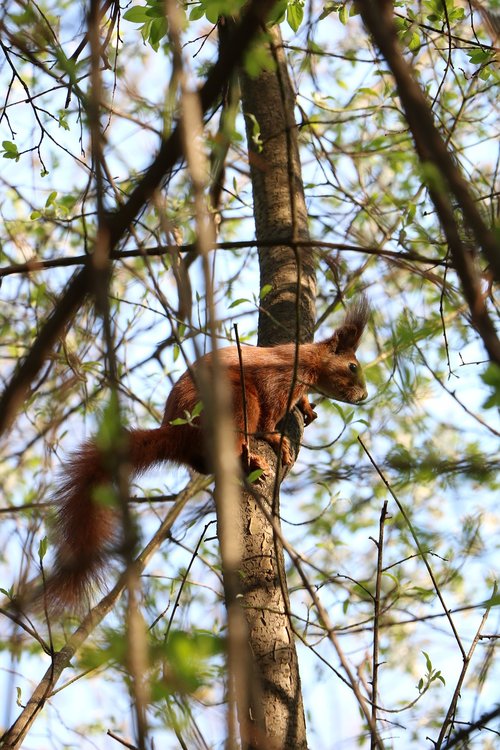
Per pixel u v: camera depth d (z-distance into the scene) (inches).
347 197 457.1
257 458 346.0
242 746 240.4
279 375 393.1
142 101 412.8
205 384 152.7
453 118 422.9
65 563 329.1
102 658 172.2
